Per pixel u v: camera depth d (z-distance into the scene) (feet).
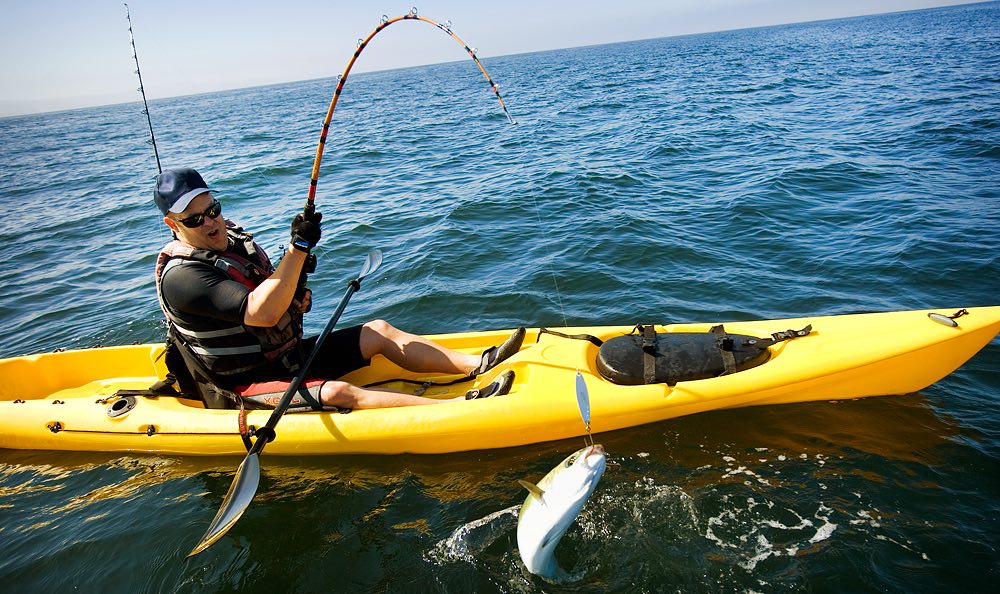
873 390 11.27
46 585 8.81
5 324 19.22
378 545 8.96
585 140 43.86
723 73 99.76
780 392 10.94
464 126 59.82
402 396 11.09
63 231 30.66
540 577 8.05
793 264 18.17
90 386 13.89
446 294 17.79
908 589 7.52
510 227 23.39
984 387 11.50
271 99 204.23
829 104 51.19
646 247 20.03
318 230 9.71
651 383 11.05
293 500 10.11
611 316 15.80
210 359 10.80
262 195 34.58
